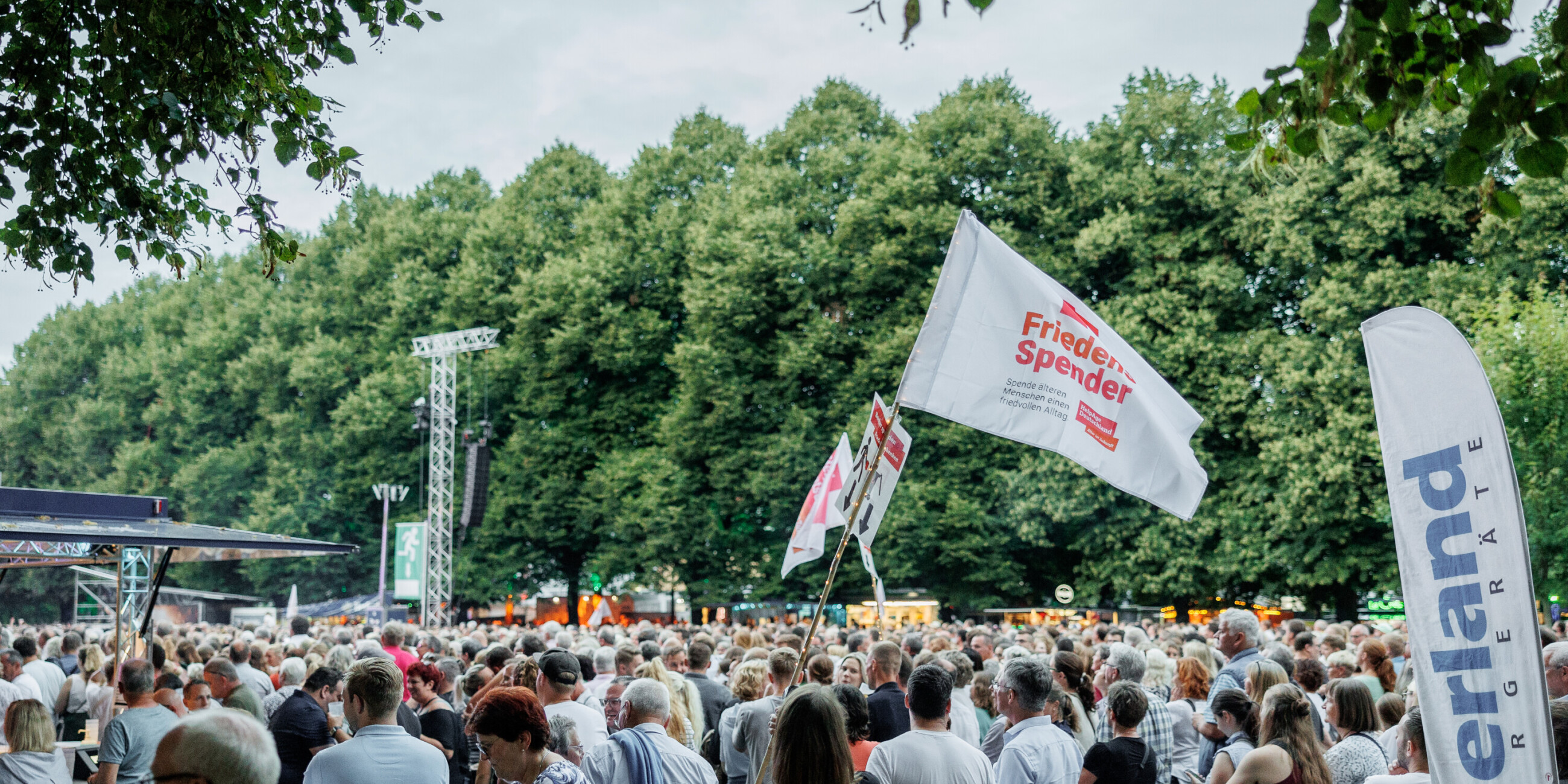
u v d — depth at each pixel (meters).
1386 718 6.61
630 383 39.22
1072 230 32.19
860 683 8.27
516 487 38.38
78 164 6.57
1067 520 30.64
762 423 34.84
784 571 10.28
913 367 5.85
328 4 6.45
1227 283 29.53
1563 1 3.27
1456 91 3.69
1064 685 6.98
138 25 6.12
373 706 4.82
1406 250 28.06
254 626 19.75
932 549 32.47
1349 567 27.39
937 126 33.97
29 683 10.55
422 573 30.50
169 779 2.76
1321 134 3.74
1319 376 26.89
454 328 41.78
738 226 36.06
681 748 5.17
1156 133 32.03
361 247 46.09
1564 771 4.12
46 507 8.16
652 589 37.19
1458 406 3.72
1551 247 25.98
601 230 40.25
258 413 45.97
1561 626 15.85
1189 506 5.98
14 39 6.23
